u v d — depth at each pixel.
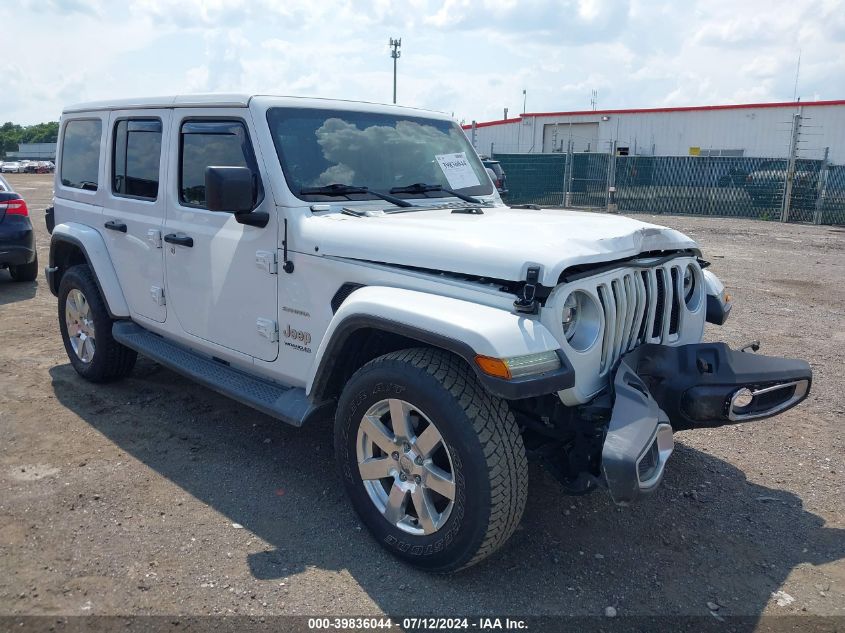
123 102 4.85
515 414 3.32
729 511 3.80
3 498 3.75
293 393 3.76
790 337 7.12
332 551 3.34
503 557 3.32
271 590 3.04
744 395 3.40
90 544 3.35
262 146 3.80
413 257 3.17
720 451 4.53
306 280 3.60
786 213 20.45
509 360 2.67
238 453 4.36
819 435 4.77
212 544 3.37
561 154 22.92
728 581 3.19
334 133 4.10
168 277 4.50
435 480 3.01
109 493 3.83
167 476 4.04
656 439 2.87
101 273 4.99
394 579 3.14
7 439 4.47
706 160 21.61
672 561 3.34
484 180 4.87
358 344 3.42
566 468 3.27
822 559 3.38
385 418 3.32
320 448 4.45
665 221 19.84
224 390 3.99
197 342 4.39
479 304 2.96
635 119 30.06
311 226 3.59
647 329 3.41
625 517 3.71
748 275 10.77
